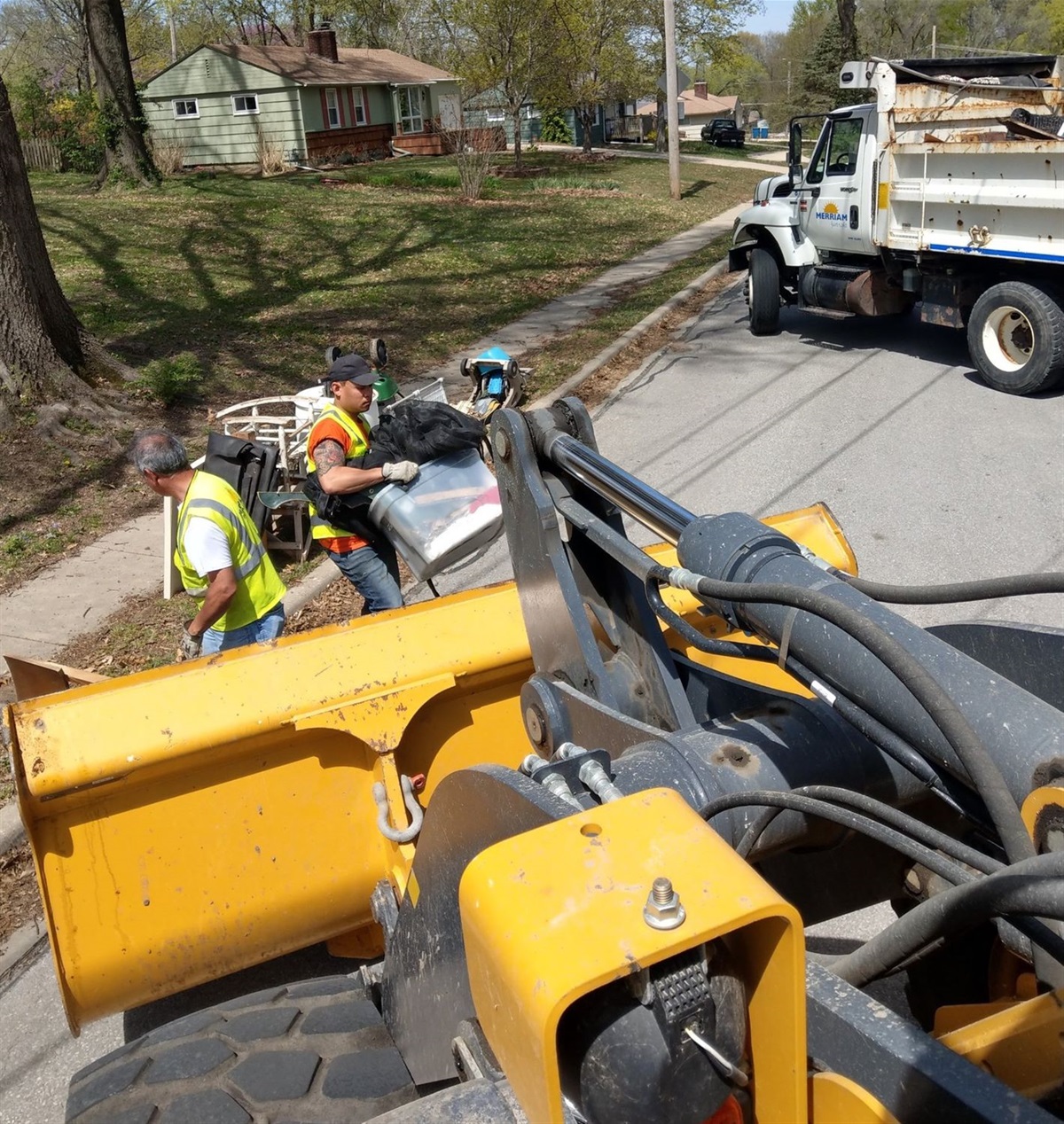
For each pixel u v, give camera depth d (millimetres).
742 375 11156
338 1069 2295
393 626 3207
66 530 7711
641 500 2445
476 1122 1665
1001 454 8234
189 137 34688
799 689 3580
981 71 11125
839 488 7785
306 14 52562
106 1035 3498
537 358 11852
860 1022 1521
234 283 15742
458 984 2037
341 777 3100
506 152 40844
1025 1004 1654
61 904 2820
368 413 6664
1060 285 9273
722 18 41688
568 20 32344
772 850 2104
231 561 4273
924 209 10102
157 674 2967
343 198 24141
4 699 5578
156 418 9711
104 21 24203
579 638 2682
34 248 9305
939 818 2410
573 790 1873
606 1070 1459
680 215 23516
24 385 9078
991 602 5859
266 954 3107
